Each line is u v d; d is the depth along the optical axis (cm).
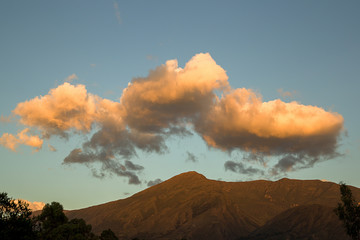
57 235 7869
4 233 4712
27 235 5062
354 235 6144
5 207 5184
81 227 8581
